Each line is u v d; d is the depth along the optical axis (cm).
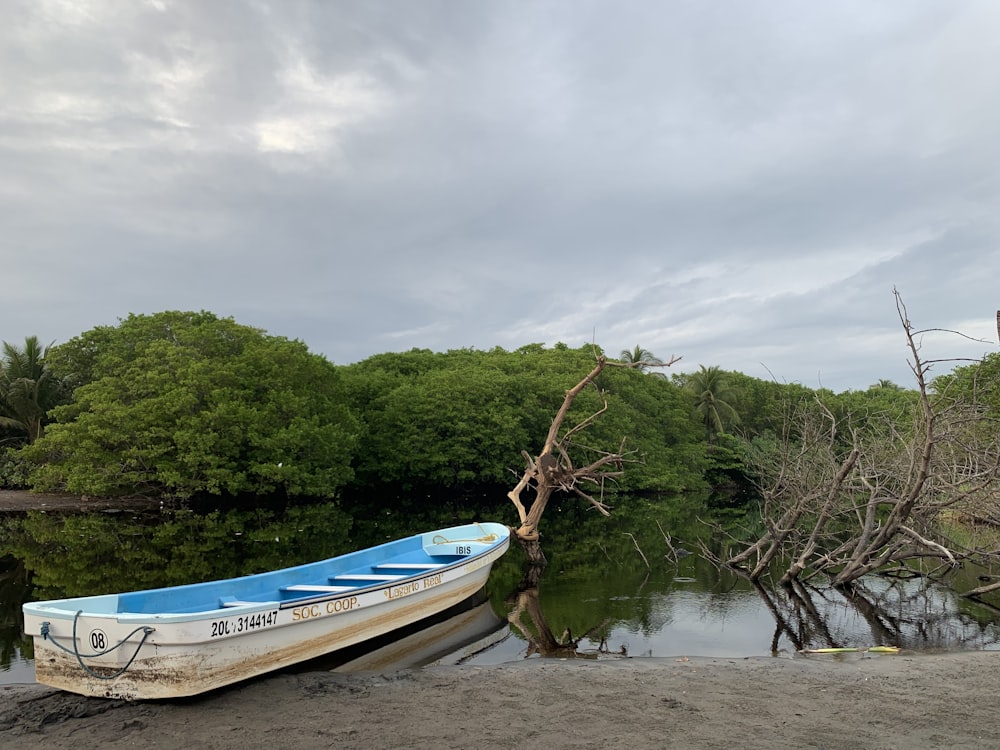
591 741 687
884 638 1151
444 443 4203
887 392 5672
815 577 1648
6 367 4228
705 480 5481
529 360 5503
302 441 3369
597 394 4784
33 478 3391
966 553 1461
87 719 741
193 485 3216
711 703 799
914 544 1522
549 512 3509
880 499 1435
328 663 978
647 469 4634
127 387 3403
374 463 4241
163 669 771
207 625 786
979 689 853
